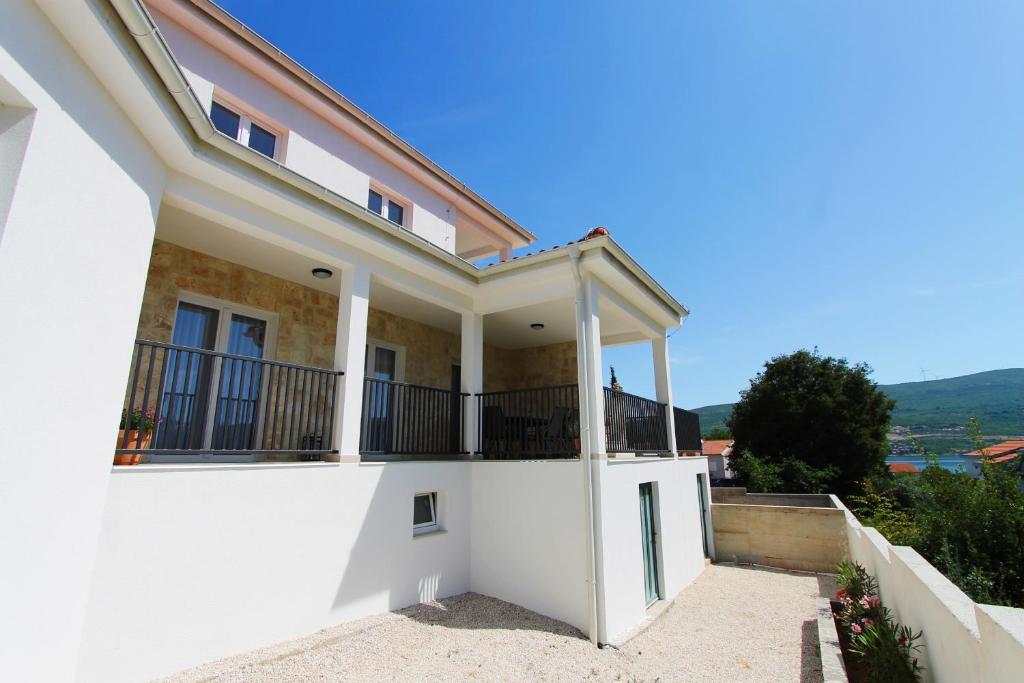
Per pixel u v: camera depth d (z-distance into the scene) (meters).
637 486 7.29
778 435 23.31
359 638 4.77
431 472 6.44
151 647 3.59
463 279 7.31
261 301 6.77
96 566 3.33
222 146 4.20
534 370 11.32
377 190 9.36
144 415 3.86
